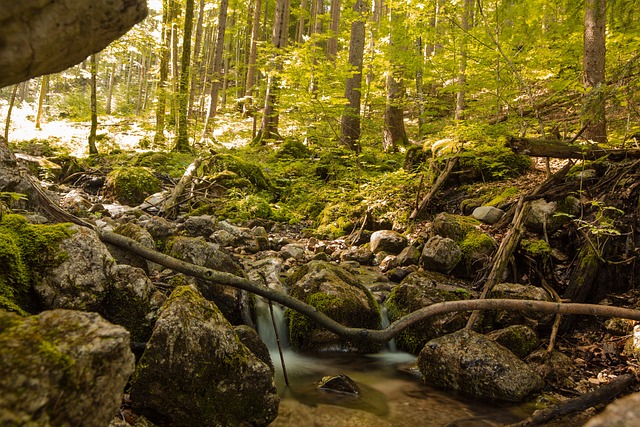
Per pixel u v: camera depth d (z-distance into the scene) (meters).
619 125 7.90
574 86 7.78
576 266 4.91
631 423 1.07
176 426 2.61
